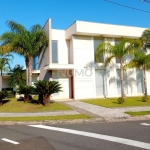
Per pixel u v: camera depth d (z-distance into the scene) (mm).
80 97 20547
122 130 7688
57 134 7371
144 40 21453
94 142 6109
